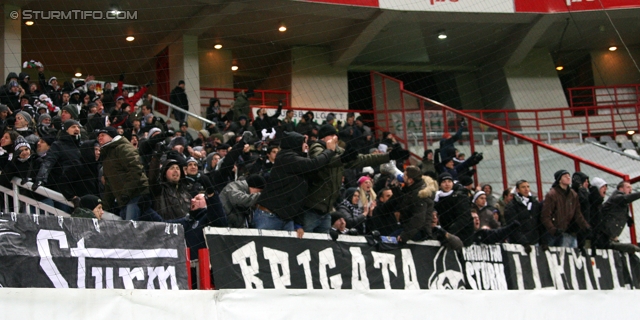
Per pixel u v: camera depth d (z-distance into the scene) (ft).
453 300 21.77
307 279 19.81
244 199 21.36
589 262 26.63
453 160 38.58
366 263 21.12
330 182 21.39
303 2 48.55
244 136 26.05
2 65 42.27
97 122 31.09
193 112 52.39
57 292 15.43
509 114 62.95
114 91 47.21
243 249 18.95
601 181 29.40
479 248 23.89
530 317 23.35
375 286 21.09
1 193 21.91
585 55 69.26
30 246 16.34
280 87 60.75
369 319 19.95
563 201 25.72
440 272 22.66
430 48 61.46
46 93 40.88
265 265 19.17
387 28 55.42
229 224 21.58
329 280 20.22
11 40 42.63
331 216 22.58
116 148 21.21
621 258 27.84
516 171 49.19
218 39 55.62
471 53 63.46
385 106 51.47
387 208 23.03
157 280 17.88
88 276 16.92
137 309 16.42
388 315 20.35
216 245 18.56
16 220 16.30
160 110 54.49
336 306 19.43
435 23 54.70
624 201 27.91
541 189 36.70
